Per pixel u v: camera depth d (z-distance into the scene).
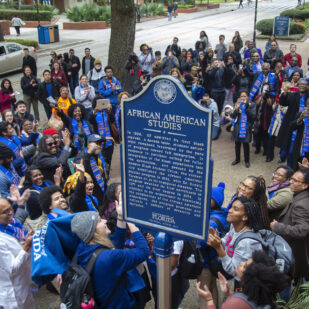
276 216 4.52
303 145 6.78
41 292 4.50
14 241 3.41
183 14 43.59
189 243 3.31
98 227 2.73
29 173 4.57
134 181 2.91
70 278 2.63
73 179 4.82
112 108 8.38
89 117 7.32
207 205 2.66
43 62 20.14
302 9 34.44
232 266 3.15
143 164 2.84
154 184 2.83
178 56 14.67
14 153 5.77
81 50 23.25
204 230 2.72
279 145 7.52
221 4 54.50
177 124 2.62
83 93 9.72
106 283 2.65
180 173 2.72
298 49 20.98
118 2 11.77
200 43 14.32
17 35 29.17
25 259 3.33
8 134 5.76
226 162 8.54
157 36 27.73
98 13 33.66
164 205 2.84
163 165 2.76
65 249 2.89
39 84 10.32
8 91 9.89
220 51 16.33
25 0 40.47
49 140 5.51
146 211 2.91
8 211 3.51
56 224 2.87
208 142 2.55
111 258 2.61
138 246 2.85
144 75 10.69
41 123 11.26
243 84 10.63
